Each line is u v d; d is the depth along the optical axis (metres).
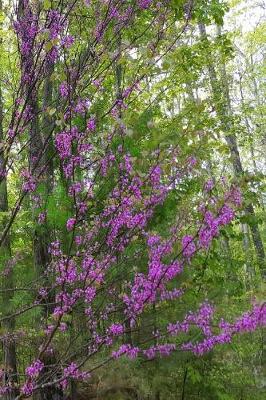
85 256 3.25
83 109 3.24
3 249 4.79
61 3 3.20
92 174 3.70
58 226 4.12
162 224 3.97
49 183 4.32
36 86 3.60
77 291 3.14
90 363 3.89
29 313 4.04
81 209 3.21
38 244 4.84
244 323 2.85
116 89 5.49
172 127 3.91
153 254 3.11
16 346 5.71
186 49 7.15
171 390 4.64
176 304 3.70
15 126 3.56
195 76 8.15
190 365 4.49
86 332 3.84
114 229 3.18
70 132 3.12
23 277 4.45
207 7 6.79
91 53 3.31
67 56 3.39
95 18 3.38
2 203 7.30
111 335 3.28
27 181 3.51
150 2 3.45
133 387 4.41
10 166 3.40
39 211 4.17
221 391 4.73
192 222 3.31
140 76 3.38
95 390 4.79
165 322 3.60
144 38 4.26
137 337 3.77
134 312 3.04
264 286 3.02
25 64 3.18
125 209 3.13
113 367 3.97
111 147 3.82
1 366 4.39
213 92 10.23
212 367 4.68
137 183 3.05
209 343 2.93
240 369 4.76
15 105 3.27
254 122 15.98
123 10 3.67
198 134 3.17
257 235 12.09
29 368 3.28
